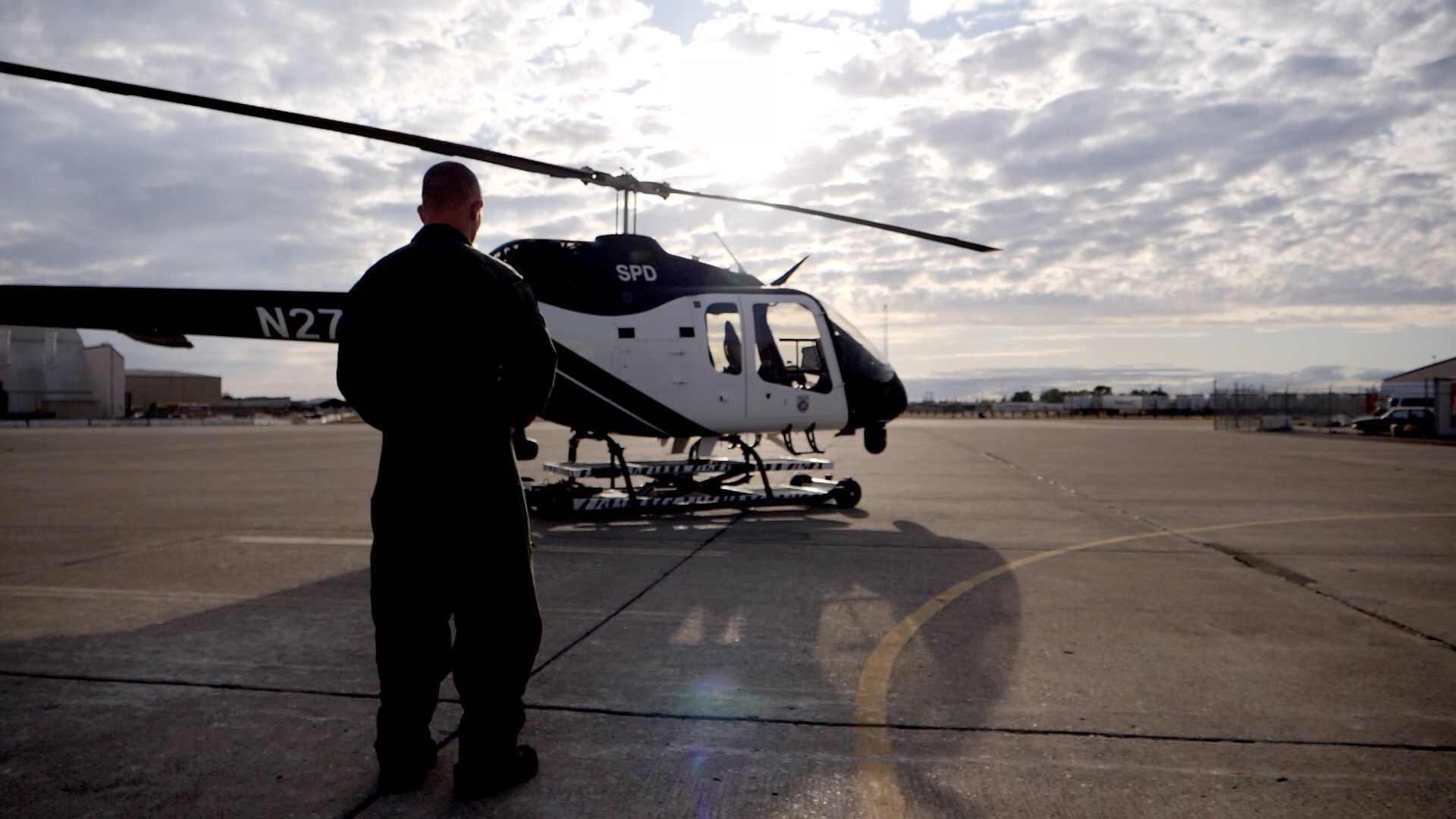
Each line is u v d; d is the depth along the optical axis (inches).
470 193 101.3
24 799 95.4
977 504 365.4
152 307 281.7
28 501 380.2
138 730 116.0
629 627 168.1
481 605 96.0
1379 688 133.4
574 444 340.8
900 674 139.7
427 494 94.8
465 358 94.7
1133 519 320.5
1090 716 121.6
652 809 93.5
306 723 118.8
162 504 371.6
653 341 326.6
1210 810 93.7
